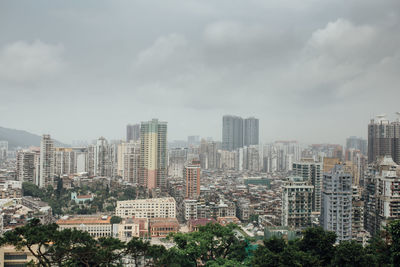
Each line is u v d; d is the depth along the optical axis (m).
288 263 132.75
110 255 122.31
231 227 174.25
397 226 127.06
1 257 182.38
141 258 143.12
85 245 123.31
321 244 149.75
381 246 149.50
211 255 169.62
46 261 118.56
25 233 112.06
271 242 153.12
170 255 135.00
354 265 133.88
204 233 165.12
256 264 140.12
